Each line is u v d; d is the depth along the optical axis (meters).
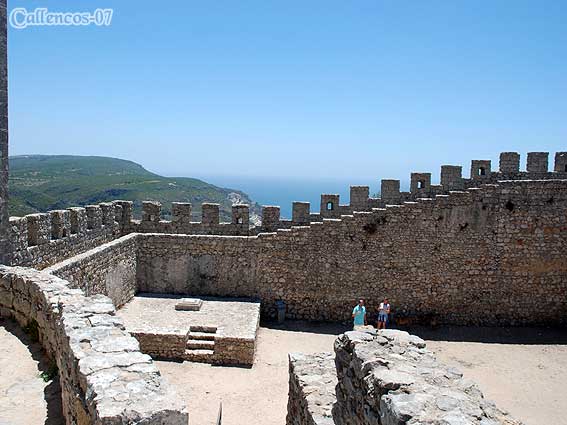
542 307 21.09
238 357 15.77
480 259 20.78
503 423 4.79
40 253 14.62
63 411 6.92
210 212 22.16
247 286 21.11
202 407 12.69
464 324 21.08
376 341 6.65
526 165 21.56
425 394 4.98
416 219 20.55
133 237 20.52
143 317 17.81
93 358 5.87
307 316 21.03
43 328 9.23
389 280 20.84
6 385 7.81
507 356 17.88
